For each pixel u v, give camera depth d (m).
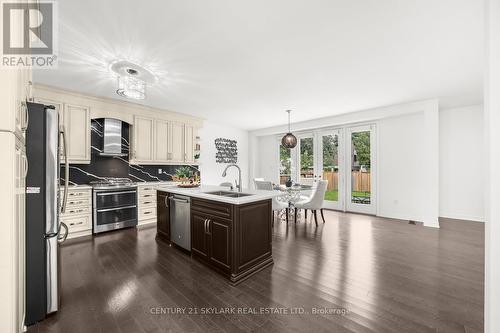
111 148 4.27
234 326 1.60
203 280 2.27
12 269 0.99
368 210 5.52
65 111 3.74
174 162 5.25
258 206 2.51
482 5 1.76
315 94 3.97
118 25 2.01
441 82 3.42
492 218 1.10
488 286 1.12
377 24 2.02
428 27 2.06
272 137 7.55
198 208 2.71
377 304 1.85
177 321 1.65
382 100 4.34
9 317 0.98
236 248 2.23
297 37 2.22
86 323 1.63
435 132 4.24
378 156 5.34
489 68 1.11
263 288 2.12
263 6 1.79
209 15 1.89
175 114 5.28
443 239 3.54
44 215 1.69
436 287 2.11
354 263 2.65
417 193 4.77
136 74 3.06
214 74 3.10
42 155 1.68
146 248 3.16
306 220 4.89
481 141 4.75
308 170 6.64
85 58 2.62
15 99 0.99
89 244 3.33
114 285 2.16
